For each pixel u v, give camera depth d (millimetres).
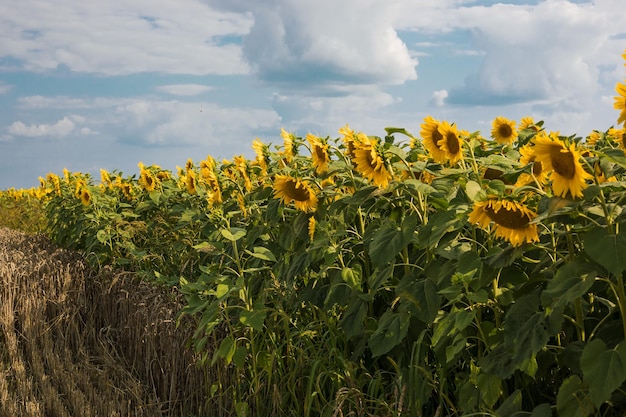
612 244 2814
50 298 7738
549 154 3033
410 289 4148
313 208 5410
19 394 5859
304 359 4969
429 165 4719
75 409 5418
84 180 11102
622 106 3027
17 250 10578
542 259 3732
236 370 5180
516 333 3338
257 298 5703
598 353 2871
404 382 4230
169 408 5426
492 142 5906
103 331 7371
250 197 6363
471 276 3639
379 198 4805
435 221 3973
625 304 2996
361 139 4660
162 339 5918
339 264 5273
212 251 5332
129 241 9039
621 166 3199
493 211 3371
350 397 4211
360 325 4570
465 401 3732
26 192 19656
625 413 3158
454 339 3807
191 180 8453
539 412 3246
